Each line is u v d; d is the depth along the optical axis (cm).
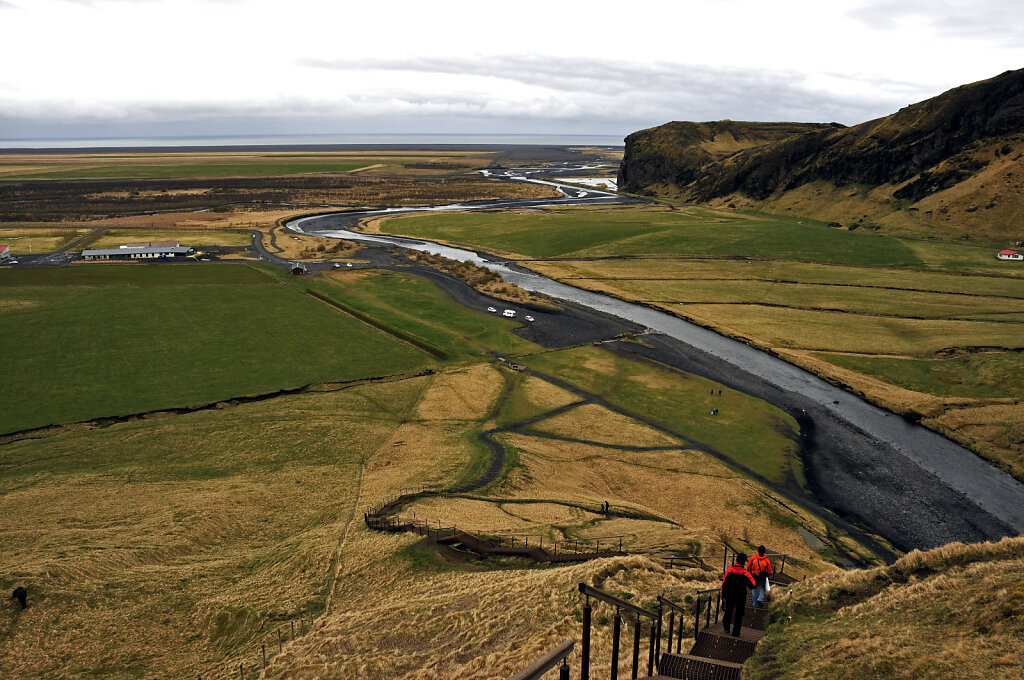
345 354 10694
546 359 10712
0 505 5988
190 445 7469
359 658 3319
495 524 5309
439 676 2892
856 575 2758
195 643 4166
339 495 6266
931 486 6919
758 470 7200
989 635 1809
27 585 4525
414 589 4131
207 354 10456
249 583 4706
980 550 2692
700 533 5134
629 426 8250
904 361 10406
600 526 5322
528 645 2892
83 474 6700
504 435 7838
